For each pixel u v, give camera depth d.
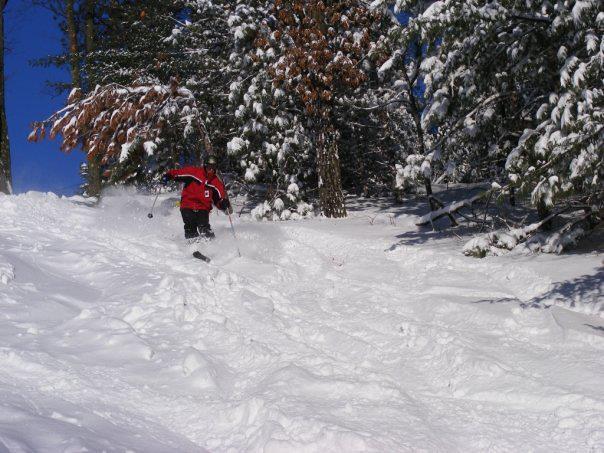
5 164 13.87
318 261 8.62
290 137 13.45
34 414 3.06
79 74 17.97
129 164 14.23
